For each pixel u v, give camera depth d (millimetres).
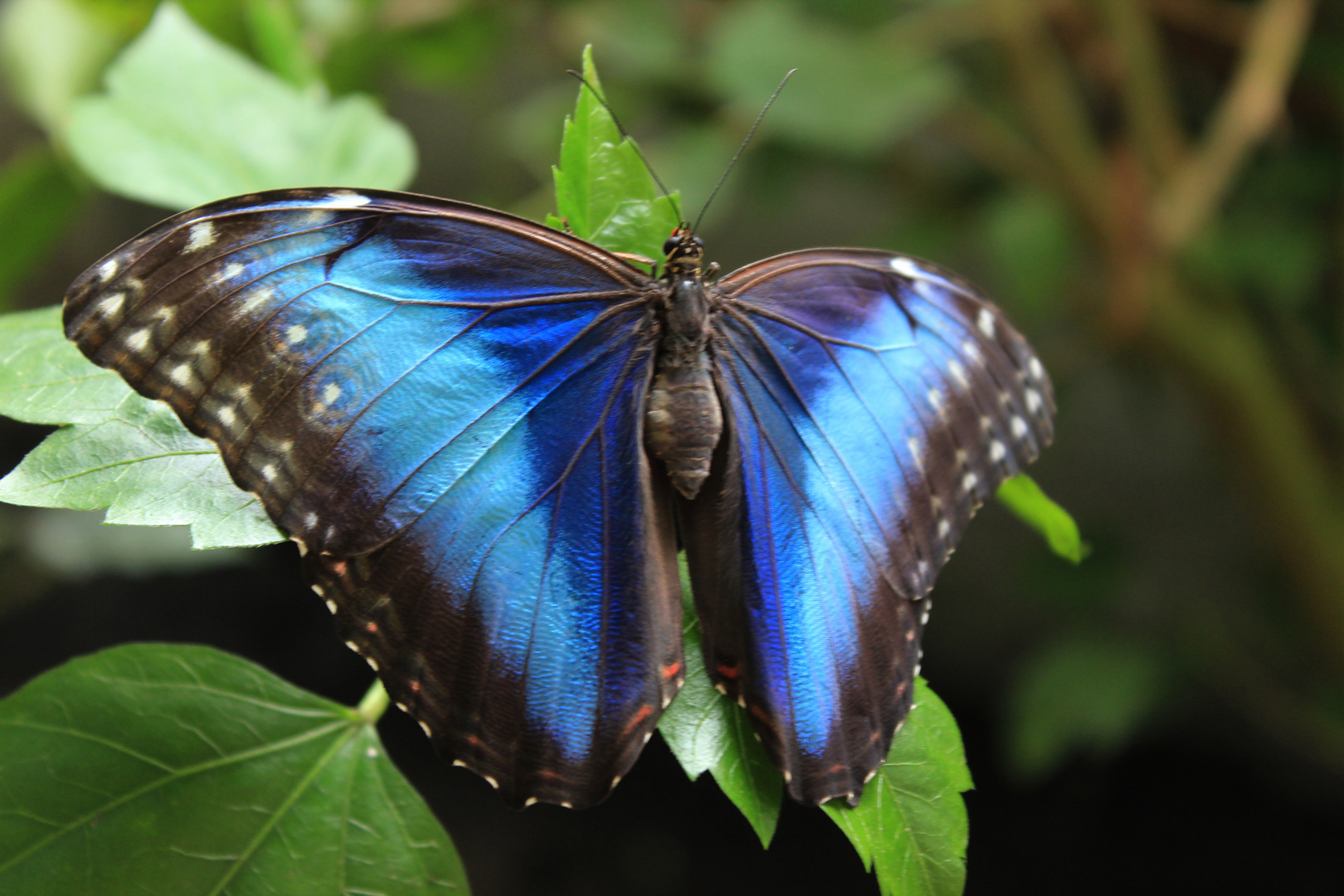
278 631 1170
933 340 540
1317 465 779
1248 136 697
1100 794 1126
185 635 1140
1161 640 877
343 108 564
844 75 663
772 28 670
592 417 524
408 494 513
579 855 1090
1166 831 1098
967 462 537
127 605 1129
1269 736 1072
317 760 522
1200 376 763
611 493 522
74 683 516
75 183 614
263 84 562
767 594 523
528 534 517
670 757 1186
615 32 758
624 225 534
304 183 557
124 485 511
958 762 520
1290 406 776
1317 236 779
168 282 507
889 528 530
